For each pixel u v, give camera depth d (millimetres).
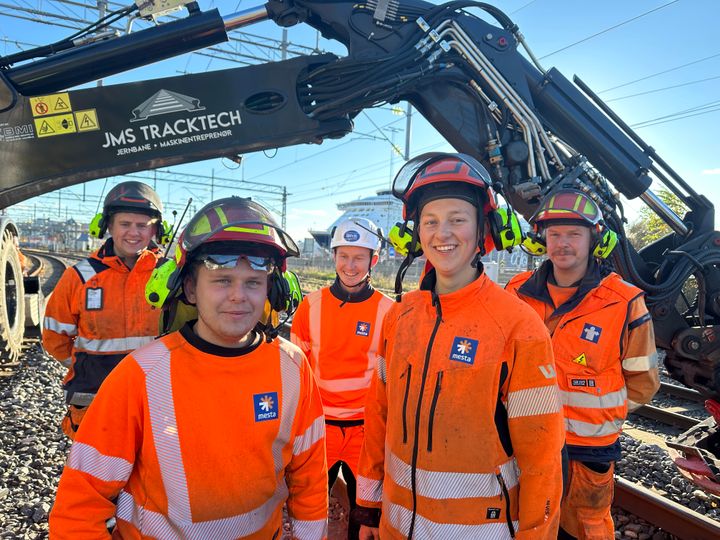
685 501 3711
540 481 1526
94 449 1420
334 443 3129
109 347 2926
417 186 1664
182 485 1450
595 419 2514
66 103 3178
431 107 3598
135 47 3223
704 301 3783
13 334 7203
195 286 1576
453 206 1619
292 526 1720
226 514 1486
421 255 1913
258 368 1553
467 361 1607
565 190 2746
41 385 6035
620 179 3809
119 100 3225
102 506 1421
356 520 2002
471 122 3586
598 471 2504
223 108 3318
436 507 1609
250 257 1466
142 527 1476
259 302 1519
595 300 2645
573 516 2547
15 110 3145
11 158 3168
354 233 3113
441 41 3432
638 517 3389
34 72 3150
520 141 3588
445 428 1608
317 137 3443
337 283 3285
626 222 3816
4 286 6785
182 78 3279
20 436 4453
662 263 3912
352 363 3139
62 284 2961
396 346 1829
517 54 3621
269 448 1552
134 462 1492
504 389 1611
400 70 3406
